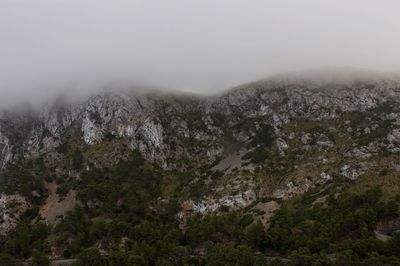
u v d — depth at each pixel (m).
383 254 191.38
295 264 197.50
